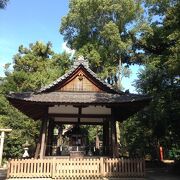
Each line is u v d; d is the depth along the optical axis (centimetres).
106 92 1831
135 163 1600
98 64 3625
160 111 2175
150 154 3275
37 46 4803
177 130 2275
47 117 1767
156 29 2316
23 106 1759
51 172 1569
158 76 2330
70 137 1947
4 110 3544
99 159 1602
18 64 4703
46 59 4794
